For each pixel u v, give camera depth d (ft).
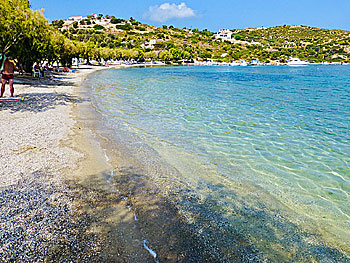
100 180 19.75
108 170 21.68
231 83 109.70
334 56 496.64
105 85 90.27
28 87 68.49
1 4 64.85
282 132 35.42
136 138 31.12
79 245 12.46
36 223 13.85
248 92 78.95
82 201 16.56
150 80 117.91
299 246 13.52
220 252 12.66
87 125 35.60
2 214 14.32
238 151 27.99
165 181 20.16
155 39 529.45
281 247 13.35
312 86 99.04
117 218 14.94
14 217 14.17
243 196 18.52
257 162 25.16
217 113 46.96
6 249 11.77
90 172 21.09
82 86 83.10
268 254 12.78
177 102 58.13
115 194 17.74
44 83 81.97
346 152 28.19
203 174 21.97
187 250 12.63
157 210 16.02
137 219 14.97
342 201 18.43
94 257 11.75
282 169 23.67
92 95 64.54
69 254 11.82
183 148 28.35
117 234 13.50
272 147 29.50
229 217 15.76
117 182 19.57
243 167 23.88
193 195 18.20
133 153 26.03
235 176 21.86
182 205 16.76
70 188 18.16
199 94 72.74
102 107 49.39
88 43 256.32
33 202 15.88
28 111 40.24
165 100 60.64
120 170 21.84
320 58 487.20
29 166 21.09
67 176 20.03
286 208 17.25
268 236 14.17
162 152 26.81
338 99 65.57
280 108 52.70
